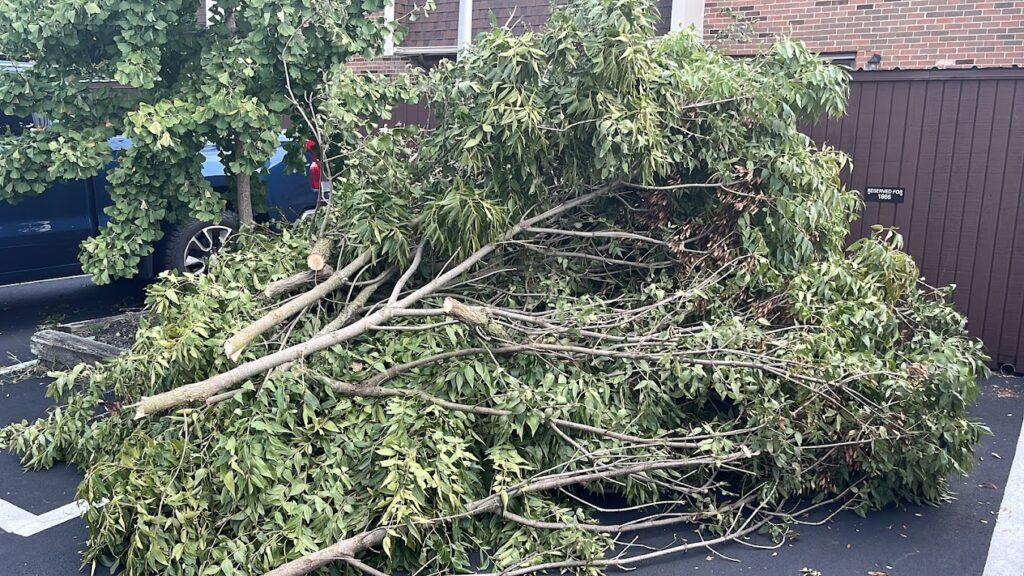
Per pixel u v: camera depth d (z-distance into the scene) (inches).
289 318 167.6
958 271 251.0
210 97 211.6
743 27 274.5
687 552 147.6
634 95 174.1
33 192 233.3
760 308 178.7
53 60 216.8
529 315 168.2
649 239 187.3
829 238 204.2
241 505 131.5
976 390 155.6
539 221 188.9
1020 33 299.6
